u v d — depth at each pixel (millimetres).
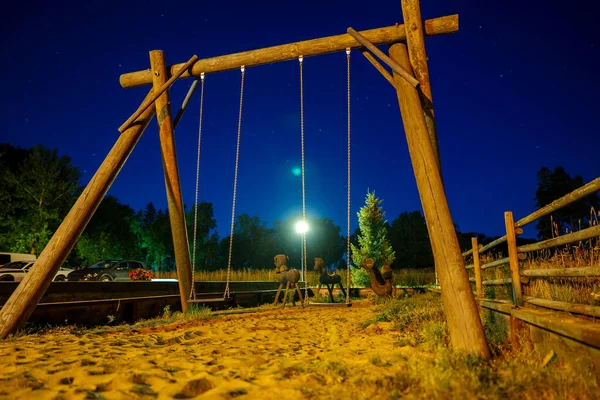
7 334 5930
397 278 19875
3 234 27016
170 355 4250
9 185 27781
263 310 10883
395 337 5523
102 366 3572
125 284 9797
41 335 6023
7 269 18750
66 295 8320
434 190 4793
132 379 3172
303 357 4211
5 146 35375
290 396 2791
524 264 6277
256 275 22781
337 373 3334
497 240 6066
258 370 3566
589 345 2926
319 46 7141
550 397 2660
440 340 4477
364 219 20219
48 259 6332
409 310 7660
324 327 7336
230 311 10562
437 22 6016
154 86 8086
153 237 44469
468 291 4273
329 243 66312
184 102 8508
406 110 5359
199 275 21750
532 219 4477
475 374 3076
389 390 2830
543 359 3467
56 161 28109
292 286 12312
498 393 2730
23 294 6152
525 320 3994
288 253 63781
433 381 2826
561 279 5031
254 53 7598
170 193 8398
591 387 2682
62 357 4016
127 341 5137
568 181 37688
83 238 32438
